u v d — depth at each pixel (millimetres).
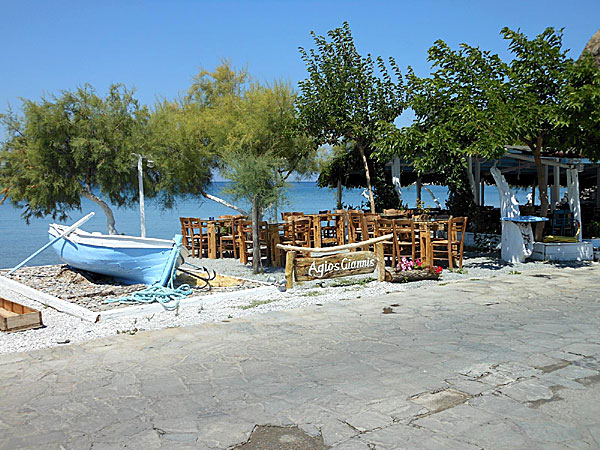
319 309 8695
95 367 5926
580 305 8656
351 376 5418
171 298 9516
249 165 12422
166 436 4160
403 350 6297
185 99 24016
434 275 11156
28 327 7688
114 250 10703
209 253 15758
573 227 14953
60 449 3982
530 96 12555
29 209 17328
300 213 15461
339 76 17266
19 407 4828
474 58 13734
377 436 4055
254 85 19000
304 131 17766
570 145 13320
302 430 4199
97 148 15898
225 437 4113
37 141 15648
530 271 12258
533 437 4004
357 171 19547
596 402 4645
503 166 20359
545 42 13266
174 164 17406
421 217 14820
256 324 7750
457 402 4676
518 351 6137
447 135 12891
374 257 10898
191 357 6223
